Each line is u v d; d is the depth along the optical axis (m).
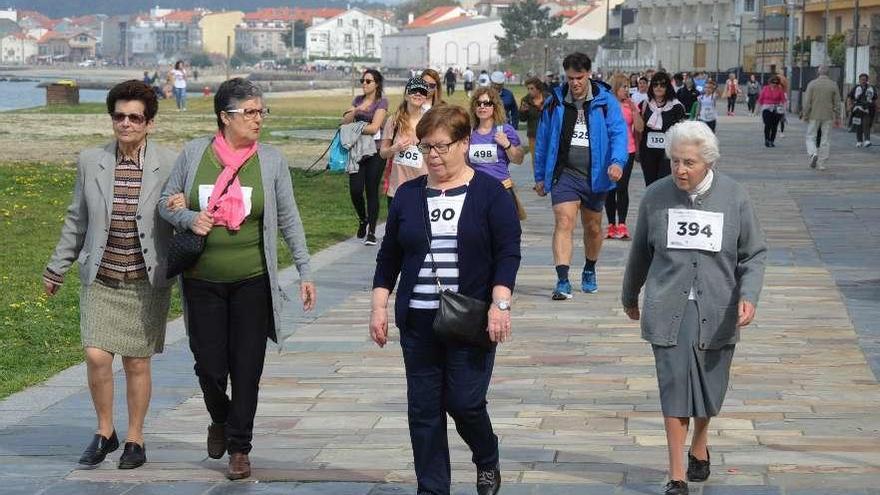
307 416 9.74
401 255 7.39
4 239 20.36
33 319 14.01
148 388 8.58
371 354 11.91
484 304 7.07
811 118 31.34
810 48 82.38
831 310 13.49
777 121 40.09
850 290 14.66
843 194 25.20
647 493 7.69
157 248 8.34
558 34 181.00
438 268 7.15
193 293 8.16
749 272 7.47
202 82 185.12
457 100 84.81
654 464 8.32
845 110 53.66
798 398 9.97
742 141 43.19
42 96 134.38
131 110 8.20
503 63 169.62
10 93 146.38
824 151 31.45
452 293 7.04
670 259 7.54
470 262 7.14
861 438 8.83
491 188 7.19
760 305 13.78
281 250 18.72
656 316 7.53
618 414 9.63
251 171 8.16
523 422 9.44
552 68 155.25
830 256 17.23
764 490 7.63
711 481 7.84
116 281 8.37
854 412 9.55
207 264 8.09
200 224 7.98
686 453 8.46
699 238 7.47
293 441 9.07
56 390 10.77
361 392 10.47
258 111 8.16
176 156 8.44
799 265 16.47
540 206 24.03
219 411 8.38
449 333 6.99
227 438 8.26
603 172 14.30
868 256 17.20
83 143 41.44
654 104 20.00
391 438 9.12
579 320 13.31
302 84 167.25
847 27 85.56
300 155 37.31
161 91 90.50
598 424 9.37
